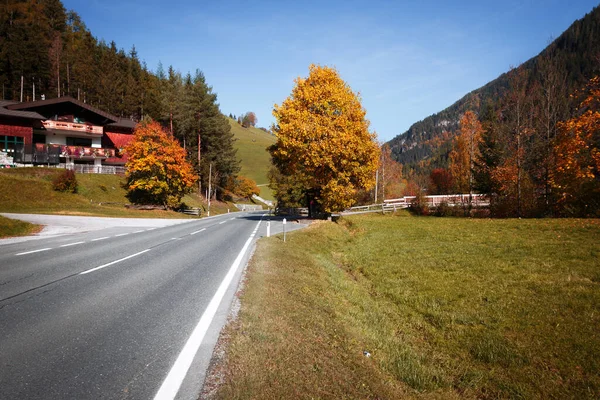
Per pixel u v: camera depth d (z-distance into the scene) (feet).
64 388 9.59
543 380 15.53
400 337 21.13
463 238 59.41
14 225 51.37
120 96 250.37
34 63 209.15
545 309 23.73
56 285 21.26
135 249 37.40
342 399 10.69
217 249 38.75
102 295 19.33
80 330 14.06
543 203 92.38
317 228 63.98
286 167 89.10
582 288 27.53
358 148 73.41
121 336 13.56
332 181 72.43
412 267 39.88
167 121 195.62
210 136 196.95
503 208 102.27
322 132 72.33
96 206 108.99
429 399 13.37
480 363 17.78
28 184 103.65
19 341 12.78
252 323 15.49
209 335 13.88
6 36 217.97
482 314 24.00
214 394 9.68
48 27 257.96
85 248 37.14
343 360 13.96
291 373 11.53
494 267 36.91
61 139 146.41
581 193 81.05
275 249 39.29
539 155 89.51
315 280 28.58
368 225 86.58
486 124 129.29
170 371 10.82
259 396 9.81
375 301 28.94
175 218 115.65
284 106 80.59
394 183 183.32
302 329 16.17
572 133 78.48
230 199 257.14
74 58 242.99
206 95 199.21
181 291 20.59
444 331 22.12
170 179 127.44
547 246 46.09
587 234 53.93
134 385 9.91
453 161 149.28
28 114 128.26
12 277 23.09
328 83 78.69
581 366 16.35
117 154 165.89
